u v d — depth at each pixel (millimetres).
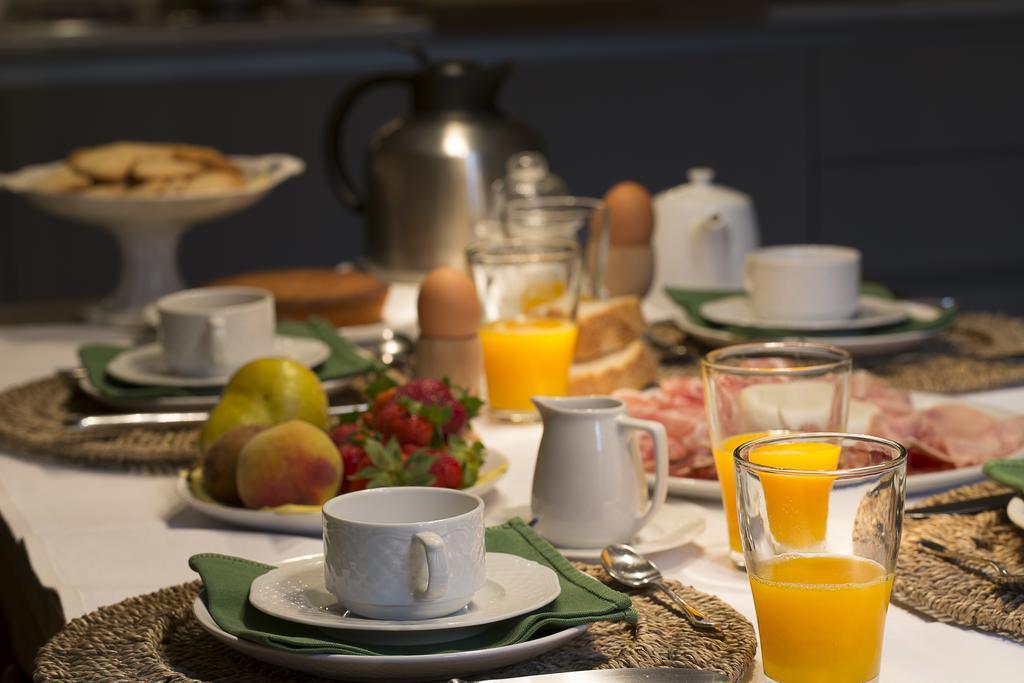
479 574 687
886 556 657
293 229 3477
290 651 633
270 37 3332
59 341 1631
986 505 900
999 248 3816
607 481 860
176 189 1683
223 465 953
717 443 869
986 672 691
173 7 3814
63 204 1657
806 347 899
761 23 3557
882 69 3645
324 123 3418
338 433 974
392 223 1875
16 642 1060
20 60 3246
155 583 831
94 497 1028
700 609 736
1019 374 1282
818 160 3670
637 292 1604
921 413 1048
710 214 1754
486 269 1259
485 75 1886
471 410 1005
